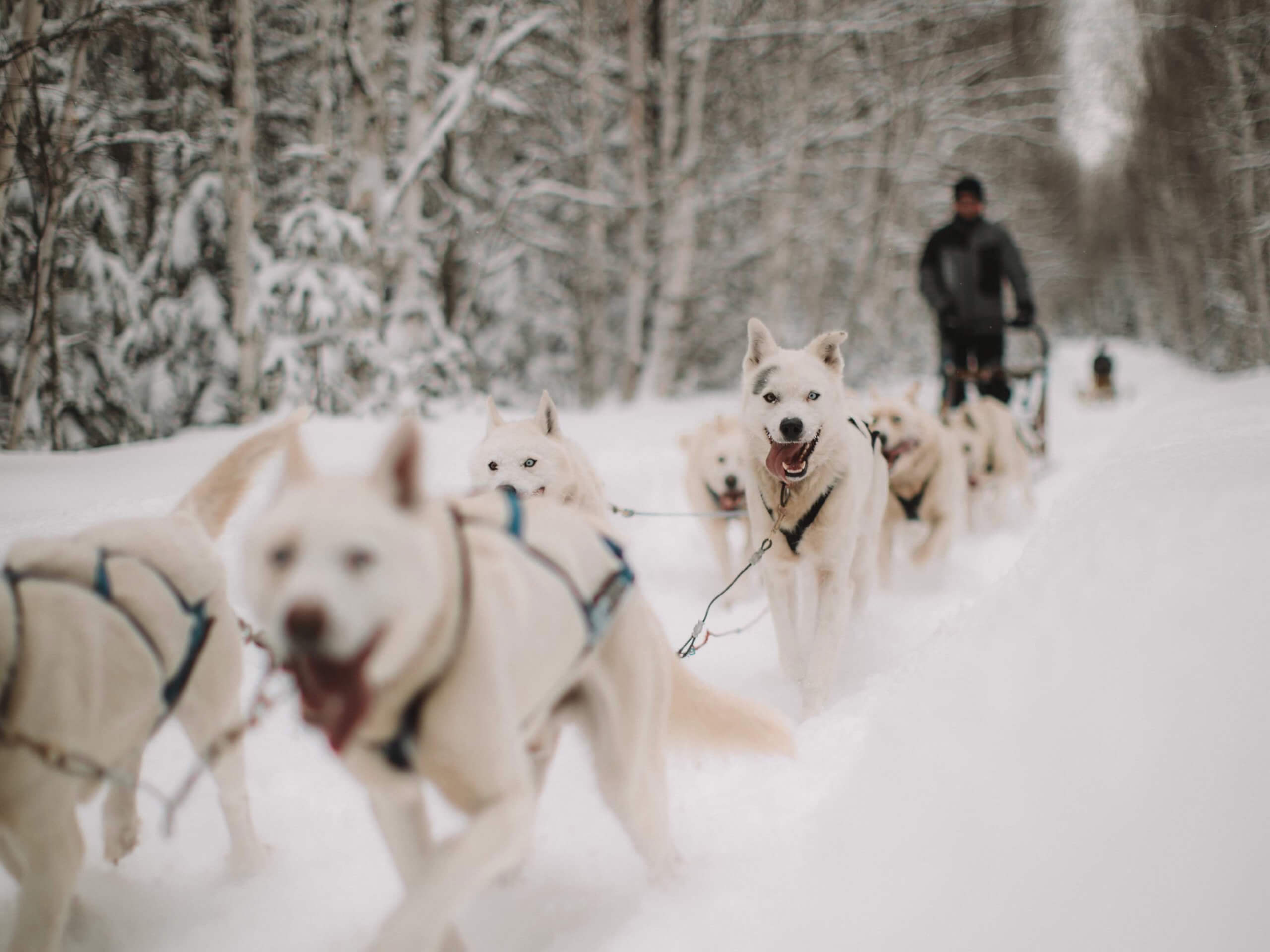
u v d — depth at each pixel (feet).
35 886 6.19
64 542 6.85
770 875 7.18
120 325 37.11
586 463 14.17
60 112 29.53
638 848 7.54
